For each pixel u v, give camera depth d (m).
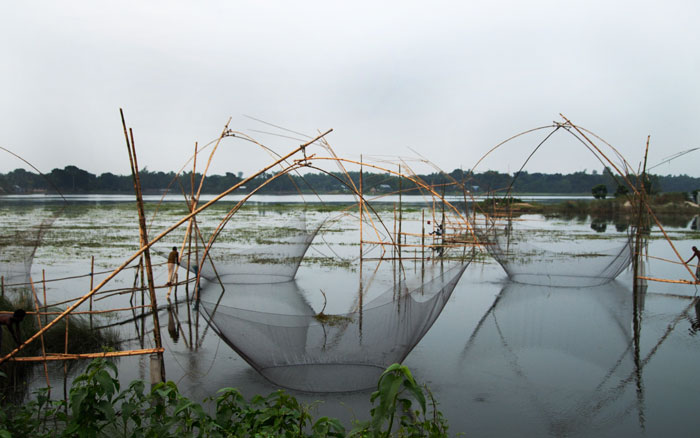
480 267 19.36
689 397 7.36
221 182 124.00
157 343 7.02
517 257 16.56
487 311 12.45
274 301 13.07
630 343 9.91
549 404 7.09
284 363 7.60
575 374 8.26
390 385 4.13
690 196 55.38
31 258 12.30
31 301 10.88
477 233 20.94
